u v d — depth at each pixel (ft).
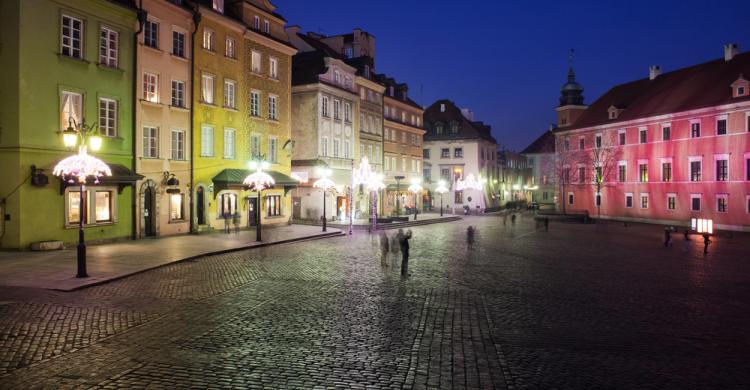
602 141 207.82
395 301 46.24
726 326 39.58
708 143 161.17
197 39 104.12
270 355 30.32
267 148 126.93
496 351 31.96
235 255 75.77
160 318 38.29
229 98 114.62
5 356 29.25
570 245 103.09
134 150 90.22
